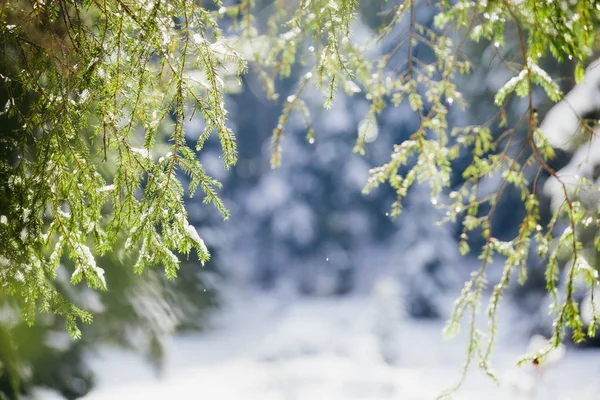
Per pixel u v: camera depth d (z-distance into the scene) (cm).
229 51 279
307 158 2527
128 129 270
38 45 279
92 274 282
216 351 1623
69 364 657
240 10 411
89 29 277
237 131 2698
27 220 285
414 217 2252
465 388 1211
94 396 934
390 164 374
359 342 1473
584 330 953
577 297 1020
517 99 1293
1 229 286
